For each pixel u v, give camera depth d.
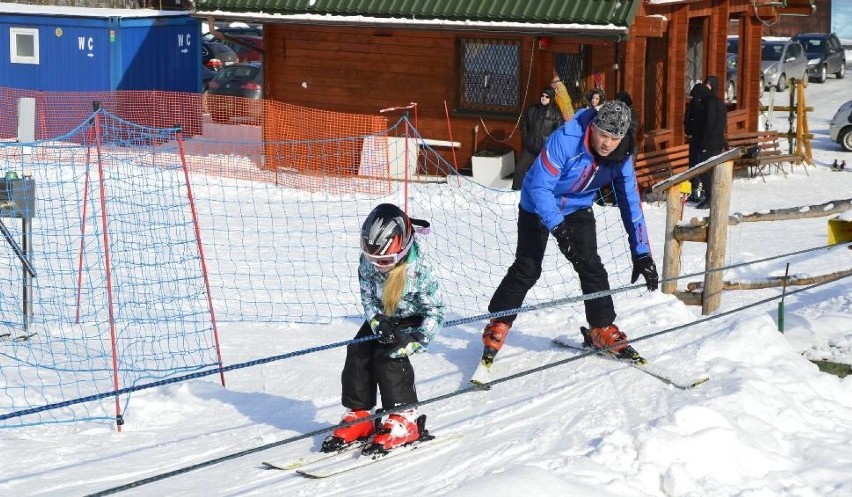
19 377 7.56
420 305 5.41
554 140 6.46
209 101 20.95
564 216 6.91
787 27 48.56
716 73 21.03
